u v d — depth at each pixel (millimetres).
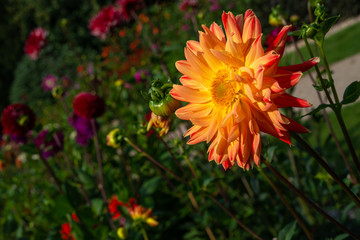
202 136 384
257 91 343
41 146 957
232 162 360
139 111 1103
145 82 1101
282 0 1908
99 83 1538
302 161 842
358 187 572
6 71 5117
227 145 371
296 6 1917
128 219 837
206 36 363
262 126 356
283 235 489
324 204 830
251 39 350
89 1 4629
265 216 829
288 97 342
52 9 4633
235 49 345
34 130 870
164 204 1082
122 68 2010
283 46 346
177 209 1055
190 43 388
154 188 915
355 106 1472
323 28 354
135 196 910
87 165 1114
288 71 337
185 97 375
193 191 606
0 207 1387
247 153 355
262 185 892
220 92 365
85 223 827
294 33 373
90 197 976
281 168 859
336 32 2684
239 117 352
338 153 1128
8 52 5094
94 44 4473
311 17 431
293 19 601
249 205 863
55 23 4676
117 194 891
